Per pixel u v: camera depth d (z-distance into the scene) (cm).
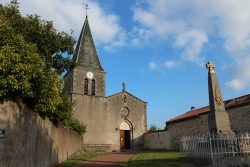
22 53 1018
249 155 1387
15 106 1017
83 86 4003
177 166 1434
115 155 2812
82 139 3588
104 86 4162
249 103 2352
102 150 3844
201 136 1475
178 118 3566
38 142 1311
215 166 1323
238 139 1406
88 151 3738
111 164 1848
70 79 4109
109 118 4112
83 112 3872
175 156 2081
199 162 1444
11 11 1692
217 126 1622
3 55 922
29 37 1803
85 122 3841
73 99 3862
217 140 1373
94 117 3931
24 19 1791
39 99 1184
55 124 1730
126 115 4288
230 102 2761
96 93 4066
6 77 926
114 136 4075
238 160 1352
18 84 954
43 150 1411
